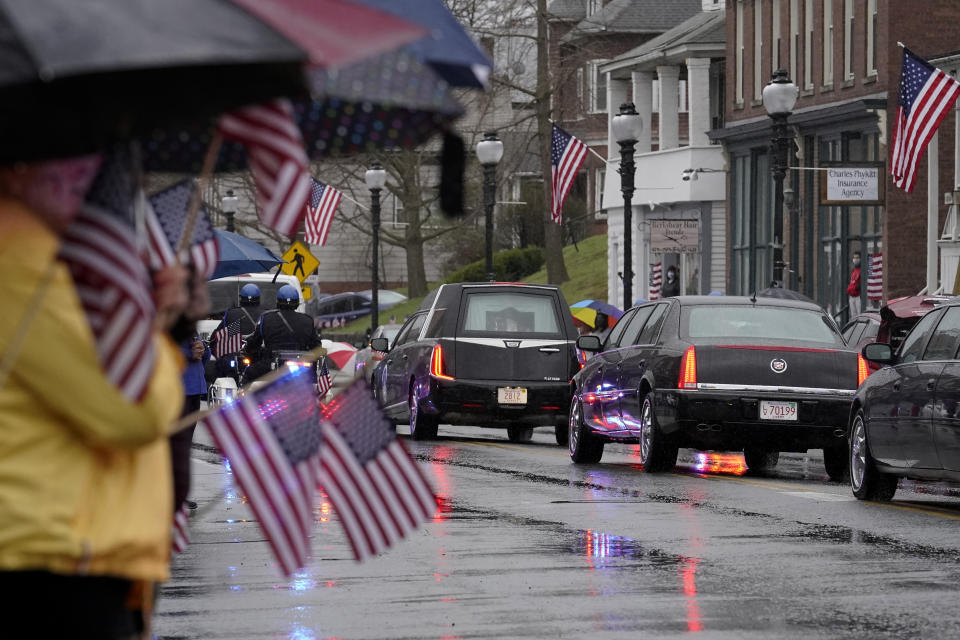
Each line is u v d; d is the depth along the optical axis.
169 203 12.09
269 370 43.81
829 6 112.19
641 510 35.53
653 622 21.41
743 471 48.97
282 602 23.12
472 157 188.38
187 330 12.30
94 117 9.53
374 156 119.44
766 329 45.84
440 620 21.56
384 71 10.37
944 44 102.31
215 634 20.55
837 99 109.94
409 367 63.59
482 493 39.41
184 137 12.05
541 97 158.62
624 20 179.62
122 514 10.16
